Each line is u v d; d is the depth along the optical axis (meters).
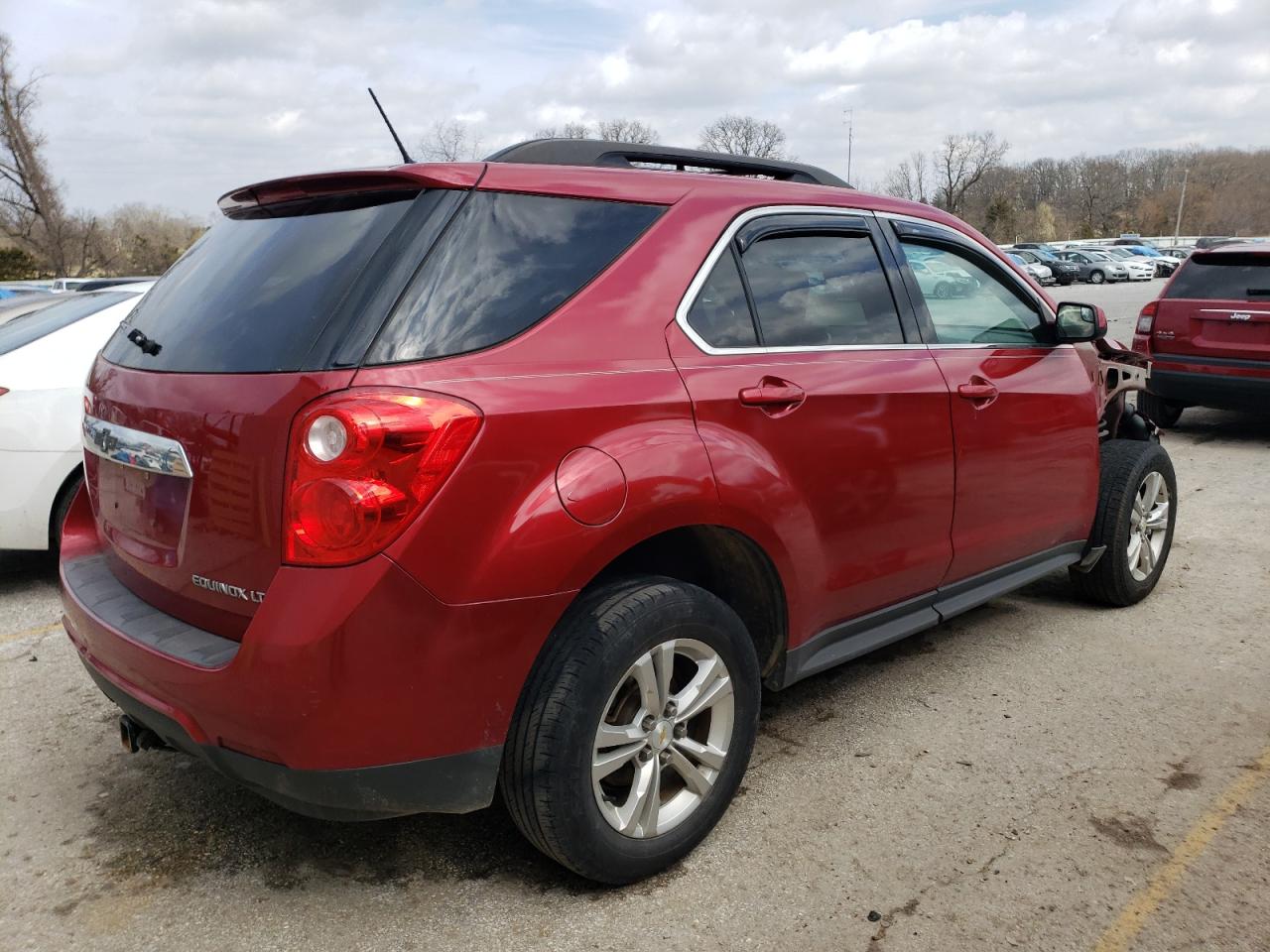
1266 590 4.77
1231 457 7.93
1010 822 2.79
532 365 2.24
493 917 2.40
